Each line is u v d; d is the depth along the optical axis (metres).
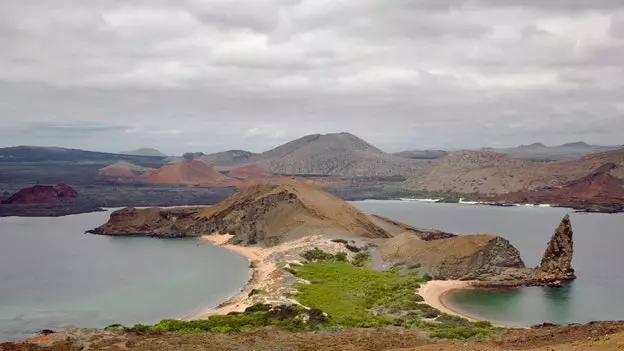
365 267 127.62
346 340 65.81
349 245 144.62
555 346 50.84
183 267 143.38
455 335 70.56
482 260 118.94
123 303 103.88
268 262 139.88
